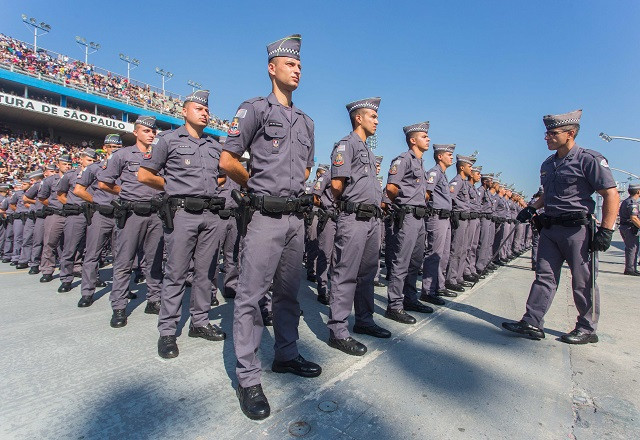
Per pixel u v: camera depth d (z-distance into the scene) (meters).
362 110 3.51
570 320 4.32
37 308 4.32
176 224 3.16
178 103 35.44
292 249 2.61
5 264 8.68
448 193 5.16
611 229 3.37
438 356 3.08
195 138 3.45
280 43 2.59
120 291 3.78
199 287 3.41
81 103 27.55
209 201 3.30
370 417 2.13
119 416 2.11
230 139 2.44
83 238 5.89
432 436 1.98
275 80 2.65
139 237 3.87
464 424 2.10
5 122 25.14
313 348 3.21
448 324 4.01
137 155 4.31
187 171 3.27
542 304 3.63
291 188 2.54
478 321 4.16
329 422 2.08
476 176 7.00
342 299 3.21
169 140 3.33
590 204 3.55
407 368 2.81
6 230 9.07
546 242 3.74
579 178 3.54
